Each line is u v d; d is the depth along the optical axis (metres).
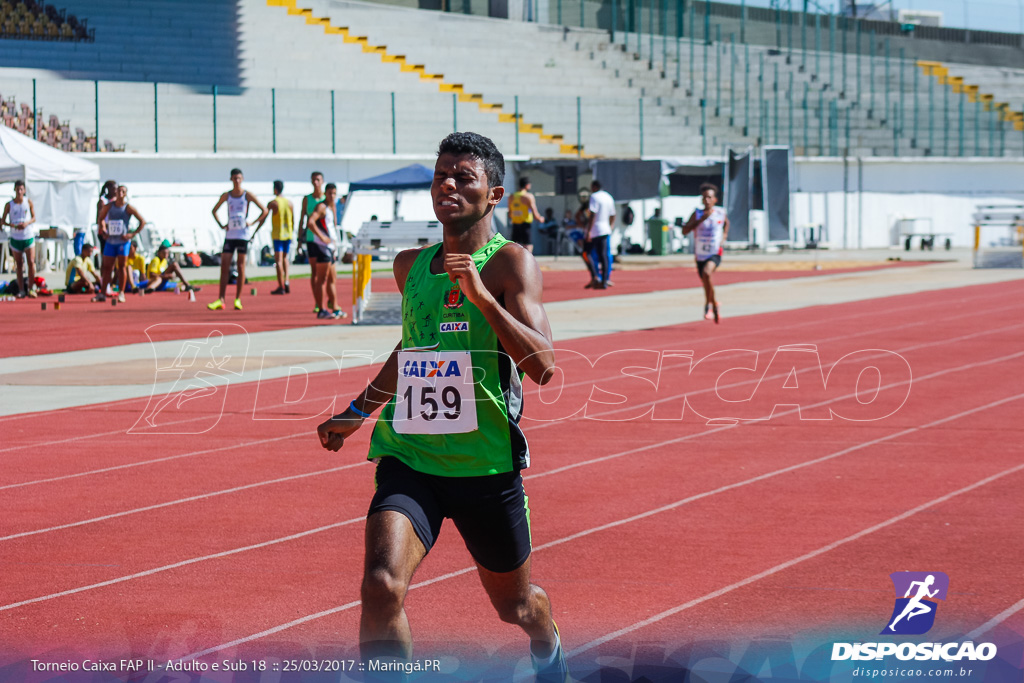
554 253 57.72
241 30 67.00
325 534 9.21
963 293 33.19
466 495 5.47
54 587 7.90
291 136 59.19
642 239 62.28
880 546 8.71
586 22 79.38
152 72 62.56
